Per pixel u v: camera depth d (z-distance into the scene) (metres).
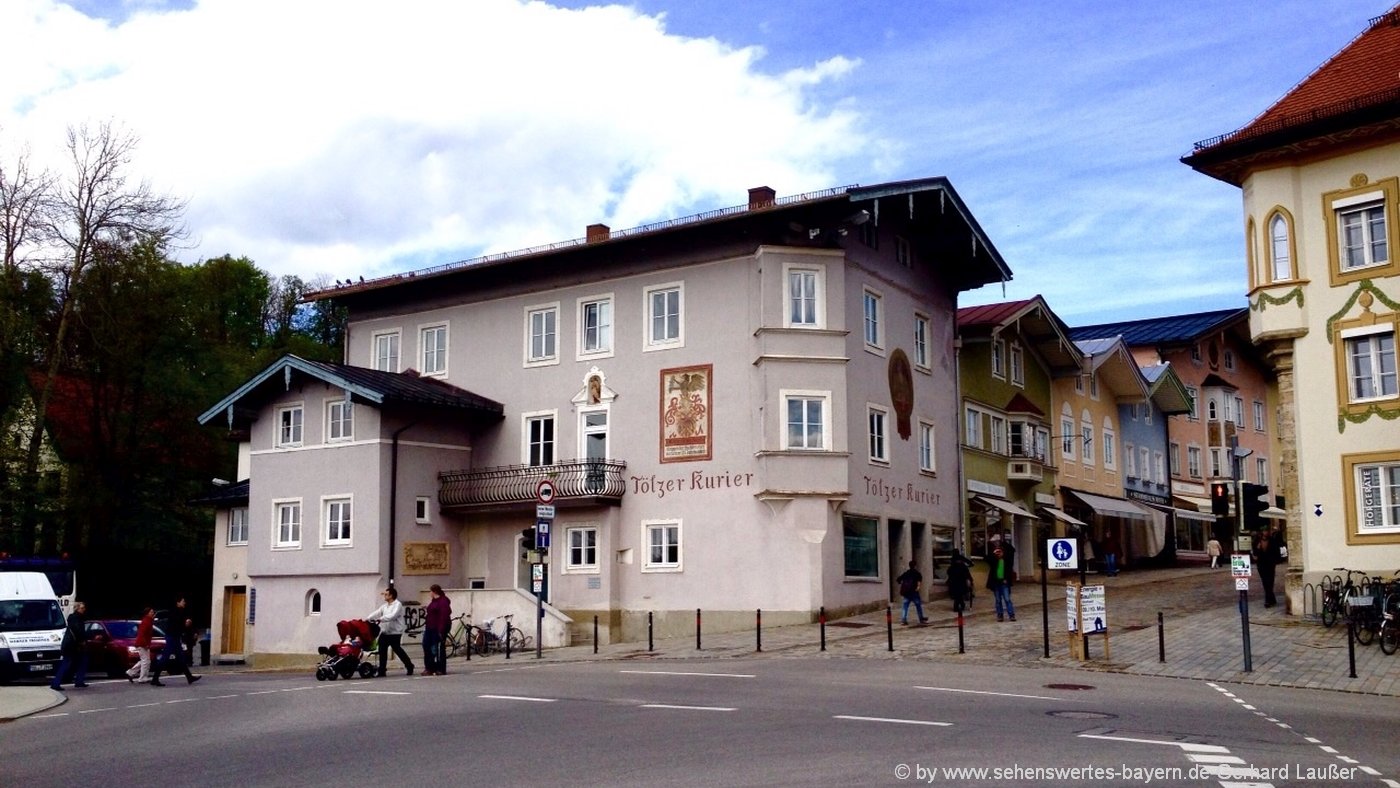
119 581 48.44
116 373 46.31
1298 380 28.52
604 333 36.28
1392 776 11.23
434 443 37.25
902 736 13.45
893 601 35.62
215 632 42.25
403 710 16.97
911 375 37.84
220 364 49.31
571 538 35.56
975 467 42.03
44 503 44.50
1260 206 29.11
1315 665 21.30
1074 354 48.75
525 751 12.80
